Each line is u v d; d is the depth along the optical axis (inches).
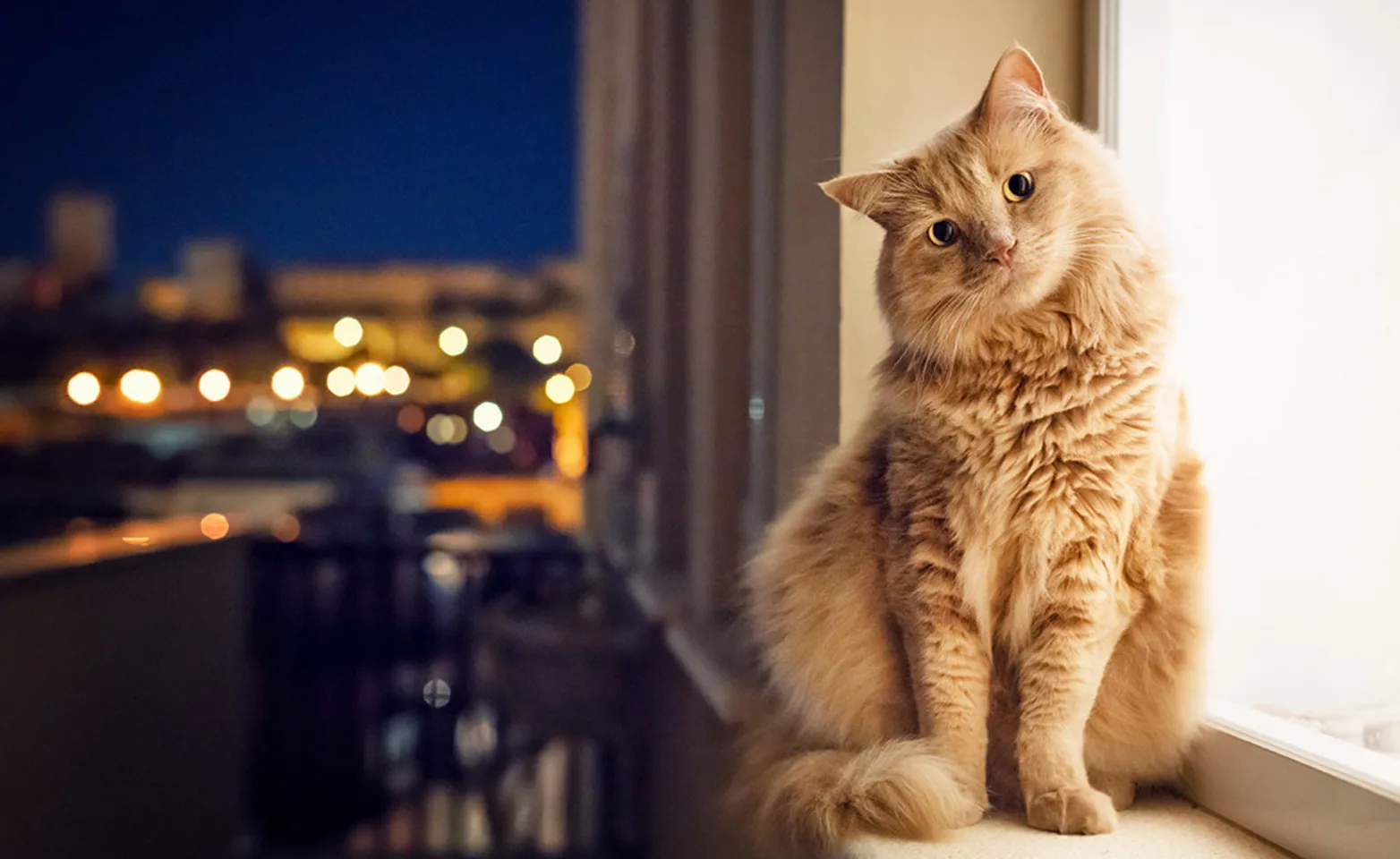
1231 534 45.8
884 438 46.1
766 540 54.1
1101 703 43.7
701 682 68.1
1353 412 39.7
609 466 141.2
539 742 101.9
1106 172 42.2
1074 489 40.5
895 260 43.9
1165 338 40.9
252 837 109.3
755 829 46.7
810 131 62.4
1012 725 44.4
